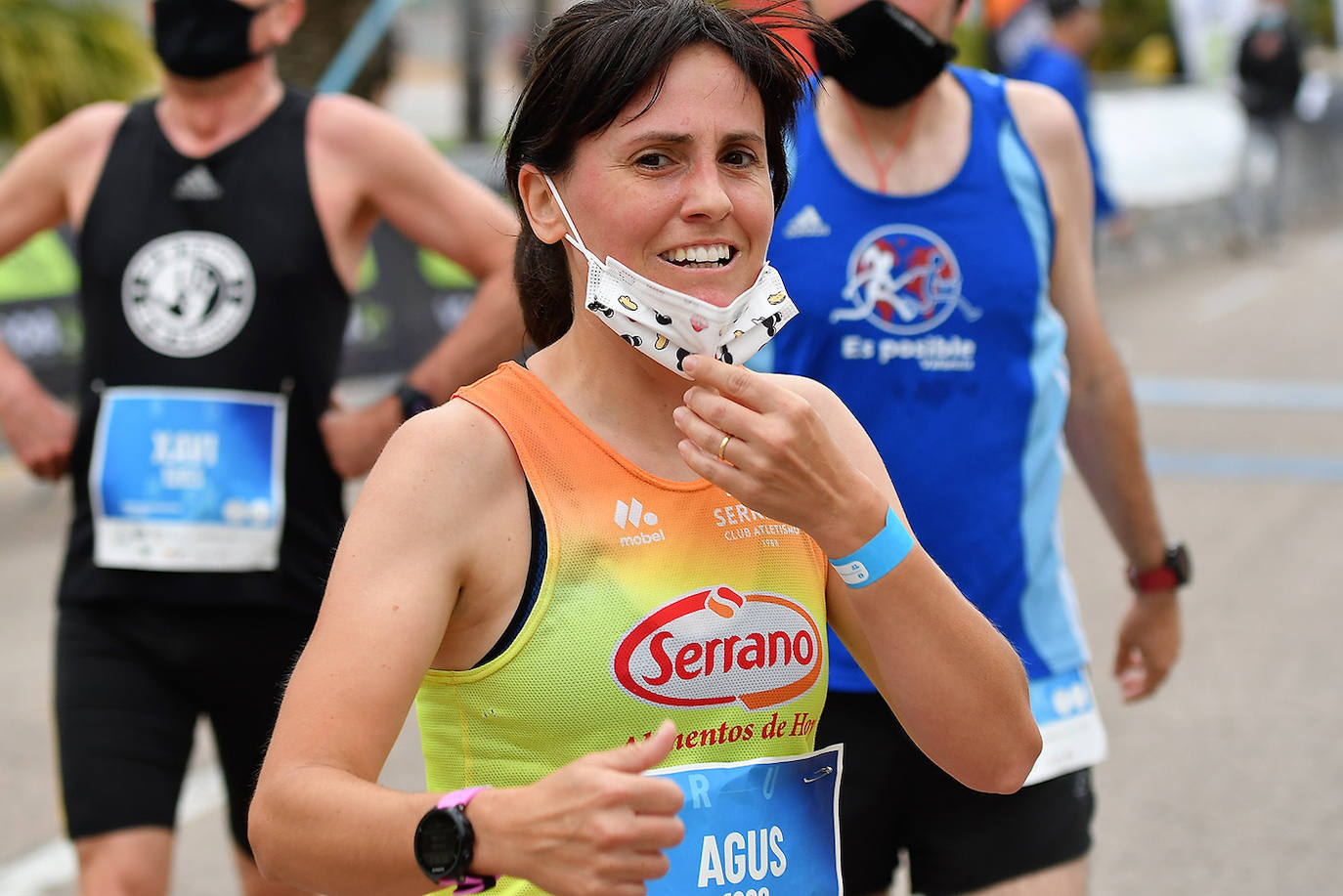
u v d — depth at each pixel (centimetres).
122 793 721
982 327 680
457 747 429
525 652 419
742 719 436
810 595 450
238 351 762
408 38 5078
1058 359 696
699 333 423
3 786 1173
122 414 763
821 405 488
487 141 3916
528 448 426
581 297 444
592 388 444
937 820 658
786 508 415
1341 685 1349
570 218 436
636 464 438
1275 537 1792
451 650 427
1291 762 1195
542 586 419
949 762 451
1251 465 2114
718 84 423
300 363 770
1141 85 5431
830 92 698
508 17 551
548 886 367
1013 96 706
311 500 772
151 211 770
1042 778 662
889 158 689
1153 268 4144
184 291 763
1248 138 4369
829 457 412
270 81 788
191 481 754
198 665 749
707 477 414
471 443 422
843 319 684
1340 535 1795
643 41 417
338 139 783
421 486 414
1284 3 4306
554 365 452
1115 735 1255
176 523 750
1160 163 4625
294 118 781
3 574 1720
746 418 405
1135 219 4203
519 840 367
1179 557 760
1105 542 1823
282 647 760
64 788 726
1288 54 4284
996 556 676
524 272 474
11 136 2677
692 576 429
